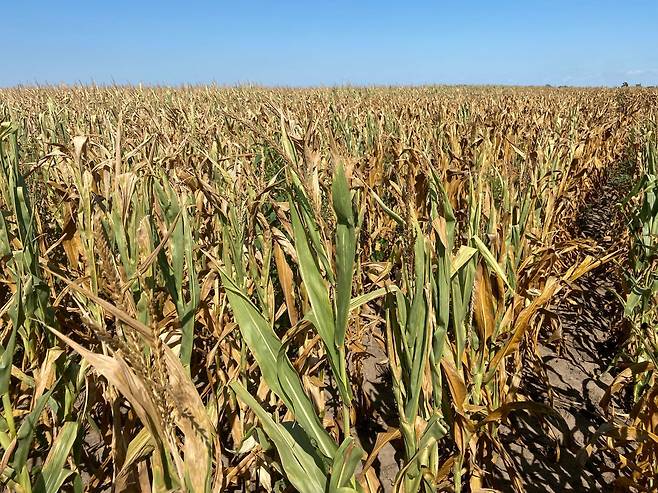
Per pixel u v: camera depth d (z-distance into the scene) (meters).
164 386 1.22
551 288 2.41
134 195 2.43
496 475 3.13
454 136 6.70
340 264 1.71
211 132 6.17
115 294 1.14
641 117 13.98
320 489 1.76
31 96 17.31
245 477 2.86
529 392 4.00
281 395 1.81
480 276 2.49
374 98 17.55
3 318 2.50
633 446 3.33
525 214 3.63
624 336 4.45
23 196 2.67
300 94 20.05
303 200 1.84
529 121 10.24
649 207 4.01
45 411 2.61
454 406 2.45
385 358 4.50
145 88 19.39
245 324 1.77
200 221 3.53
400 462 2.94
